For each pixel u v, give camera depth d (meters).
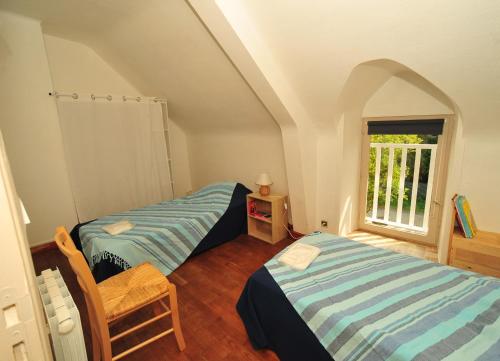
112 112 3.52
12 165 2.98
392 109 2.91
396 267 1.63
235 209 3.40
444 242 2.43
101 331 1.44
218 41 2.23
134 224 2.75
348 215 3.35
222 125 3.99
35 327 0.82
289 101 2.66
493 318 1.20
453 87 1.87
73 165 3.32
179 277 2.62
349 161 3.12
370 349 1.11
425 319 1.20
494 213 2.20
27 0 2.45
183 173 5.05
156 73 3.42
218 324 2.00
